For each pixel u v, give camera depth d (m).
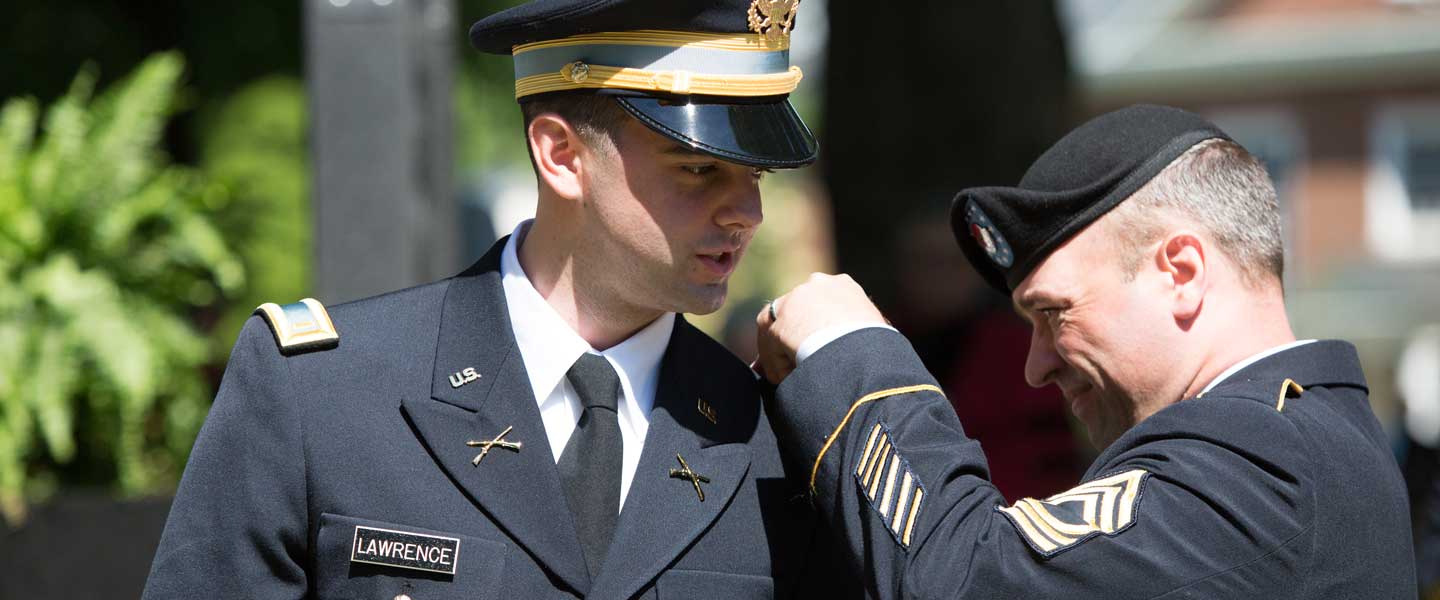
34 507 7.28
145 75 8.25
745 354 14.75
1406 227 47.81
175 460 8.14
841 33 14.50
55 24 15.80
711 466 4.97
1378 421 5.43
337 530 4.67
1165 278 5.39
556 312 5.00
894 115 14.23
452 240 8.04
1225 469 4.93
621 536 4.76
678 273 4.83
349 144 7.55
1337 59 47.59
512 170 30.05
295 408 4.77
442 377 4.88
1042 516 4.91
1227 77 48.59
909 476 4.86
